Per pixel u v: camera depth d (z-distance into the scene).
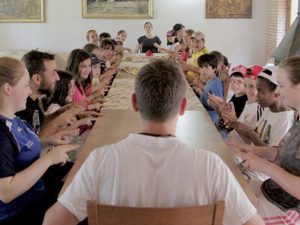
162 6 7.93
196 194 1.17
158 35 8.02
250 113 2.64
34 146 1.87
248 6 7.90
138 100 1.20
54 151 1.75
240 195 1.19
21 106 1.82
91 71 3.62
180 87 1.19
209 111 3.38
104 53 5.20
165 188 1.17
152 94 1.17
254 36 7.99
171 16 7.96
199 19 7.97
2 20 7.90
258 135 2.28
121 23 7.98
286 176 1.57
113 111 2.57
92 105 2.75
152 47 7.46
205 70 3.74
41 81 2.38
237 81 3.26
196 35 5.23
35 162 1.69
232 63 8.08
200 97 3.54
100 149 1.22
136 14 7.93
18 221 1.83
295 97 1.71
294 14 6.98
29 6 7.89
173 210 1.11
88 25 8.00
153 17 7.95
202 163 1.18
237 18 7.94
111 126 2.21
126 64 4.88
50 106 2.68
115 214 1.12
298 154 1.66
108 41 5.29
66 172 2.33
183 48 6.55
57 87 2.77
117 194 1.17
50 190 2.07
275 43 7.29
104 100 2.96
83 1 7.89
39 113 2.43
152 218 1.12
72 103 2.69
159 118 1.20
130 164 1.17
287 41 3.52
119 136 2.02
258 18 7.93
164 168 1.17
